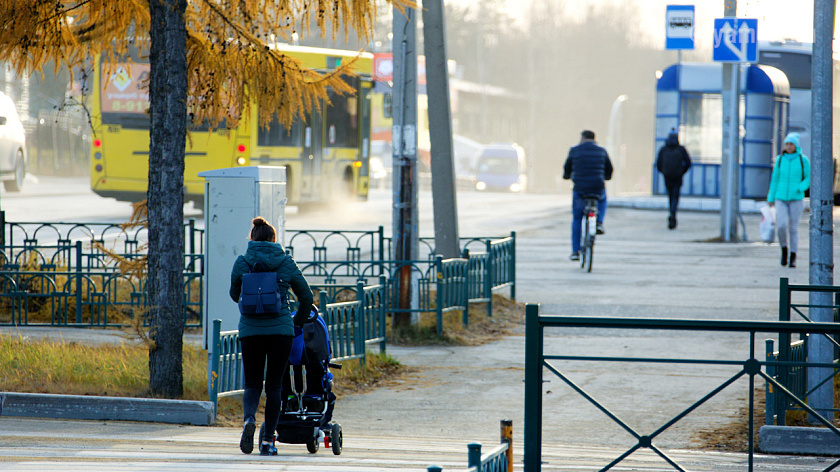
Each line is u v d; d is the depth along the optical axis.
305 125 93.50
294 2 32.22
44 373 31.48
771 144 110.06
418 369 38.44
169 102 29.08
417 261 45.38
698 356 40.62
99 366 32.56
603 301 52.94
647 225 94.31
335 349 35.75
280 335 23.09
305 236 81.56
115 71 34.94
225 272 36.09
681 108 114.81
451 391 34.38
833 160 28.36
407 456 23.50
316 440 23.41
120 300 47.69
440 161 51.53
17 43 31.39
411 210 46.00
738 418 30.00
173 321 29.44
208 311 36.31
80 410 27.58
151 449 22.91
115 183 88.38
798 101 124.56
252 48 32.16
